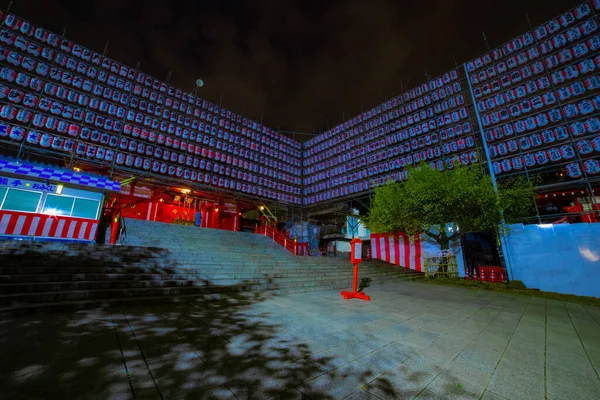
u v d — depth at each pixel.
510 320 6.75
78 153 18.69
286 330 5.06
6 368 3.01
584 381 3.43
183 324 5.13
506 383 3.32
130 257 9.35
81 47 20.39
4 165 10.64
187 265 10.05
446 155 20.89
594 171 14.10
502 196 14.48
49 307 5.49
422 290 11.82
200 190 24.80
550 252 14.02
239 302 7.51
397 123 24.84
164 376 3.08
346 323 5.71
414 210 15.41
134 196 21.78
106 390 2.71
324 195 29.81
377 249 22.38
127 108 21.84
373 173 25.64
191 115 25.95
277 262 12.86
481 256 20.00
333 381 3.19
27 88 17.77
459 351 4.35
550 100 16.33
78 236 11.70
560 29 16.80
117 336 4.29
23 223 10.82
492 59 19.55
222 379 3.10
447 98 21.92
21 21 18.11
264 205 29.59
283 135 33.41
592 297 11.79
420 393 3.00
